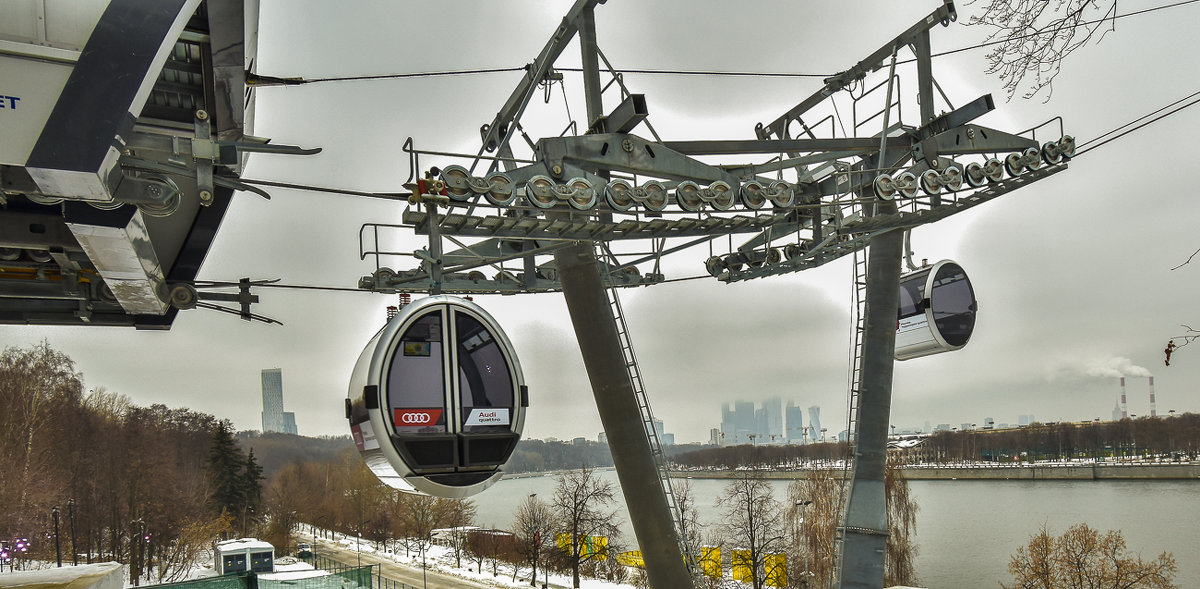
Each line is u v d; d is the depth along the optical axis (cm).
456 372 915
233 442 9831
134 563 6875
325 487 13638
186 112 881
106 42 606
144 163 684
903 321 1911
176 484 8638
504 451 934
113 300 999
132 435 8250
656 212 1182
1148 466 14488
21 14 586
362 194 930
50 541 6800
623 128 1227
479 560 7912
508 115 1547
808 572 5250
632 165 1221
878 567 1527
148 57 614
